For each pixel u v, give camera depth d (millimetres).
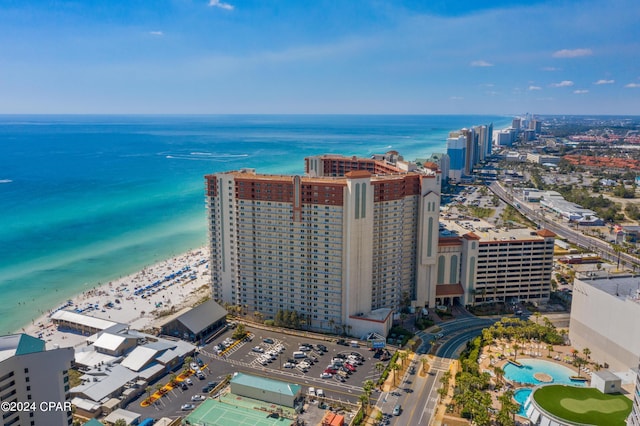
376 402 194250
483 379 194000
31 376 133500
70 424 143125
